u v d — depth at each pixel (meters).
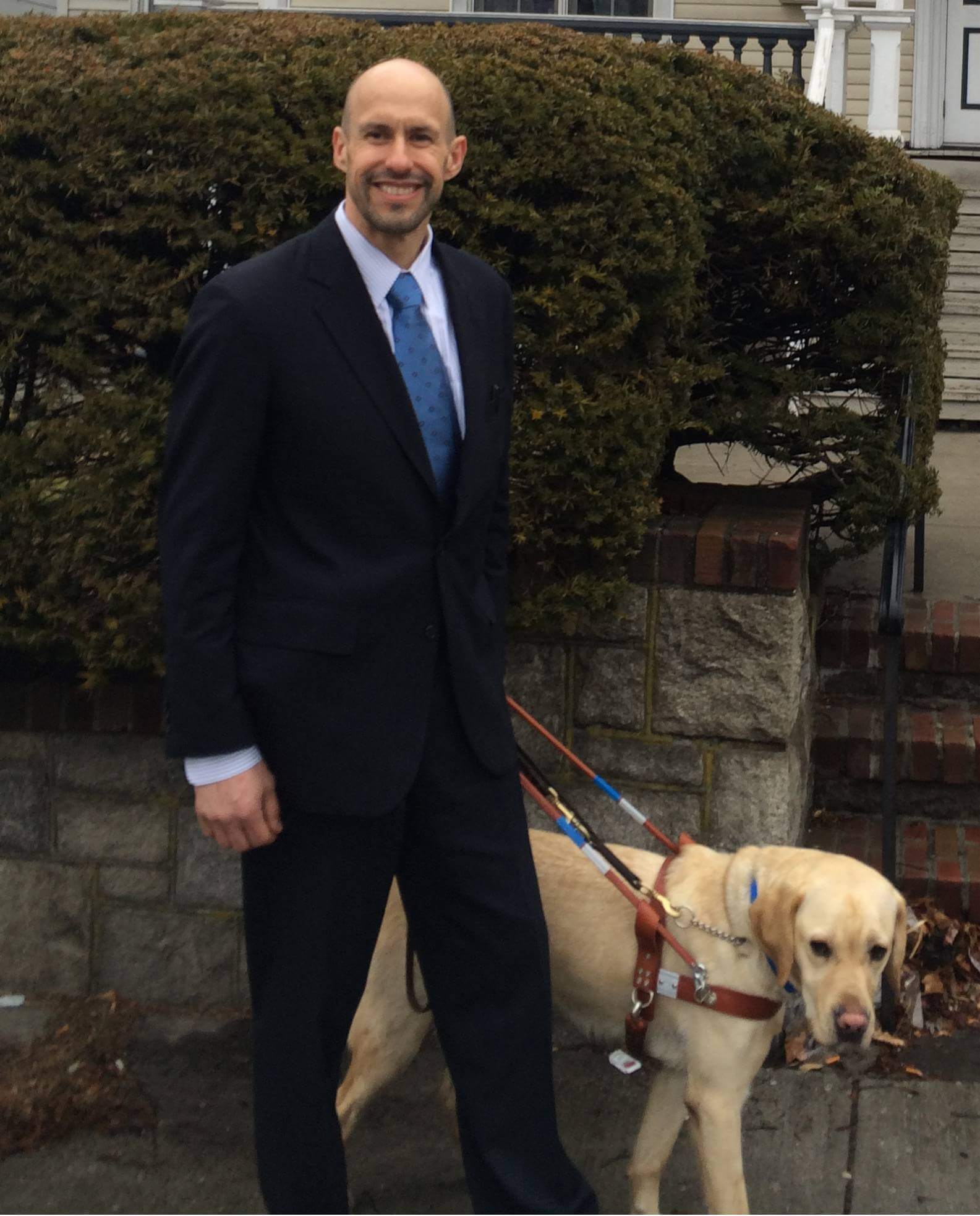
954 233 8.55
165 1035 3.65
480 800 2.51
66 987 3.83
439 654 2.46
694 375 3.59
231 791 2.33
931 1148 3.17
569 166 3.26
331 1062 2.52
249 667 2.34
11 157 3.25
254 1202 3.03
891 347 3.98
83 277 3.25
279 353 2.27
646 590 3.54
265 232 3.26
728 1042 2.68
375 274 2.38
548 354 3.31
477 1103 2.56
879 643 4.58
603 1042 3.13
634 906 2.80
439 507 2.41
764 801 3.56
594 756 3.64
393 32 3.54
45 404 3.39
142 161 3.25
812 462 4.14
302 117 3.28
